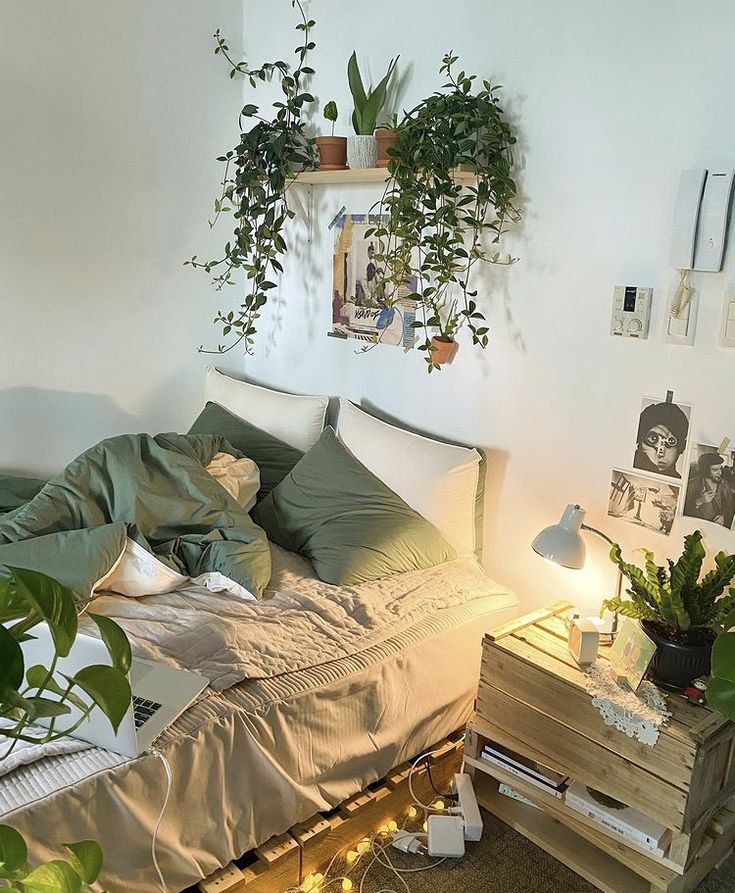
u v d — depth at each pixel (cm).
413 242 238
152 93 308
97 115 297
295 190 312
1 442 303
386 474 258
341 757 191
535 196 224
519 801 212
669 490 203
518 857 200
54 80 285
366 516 242
